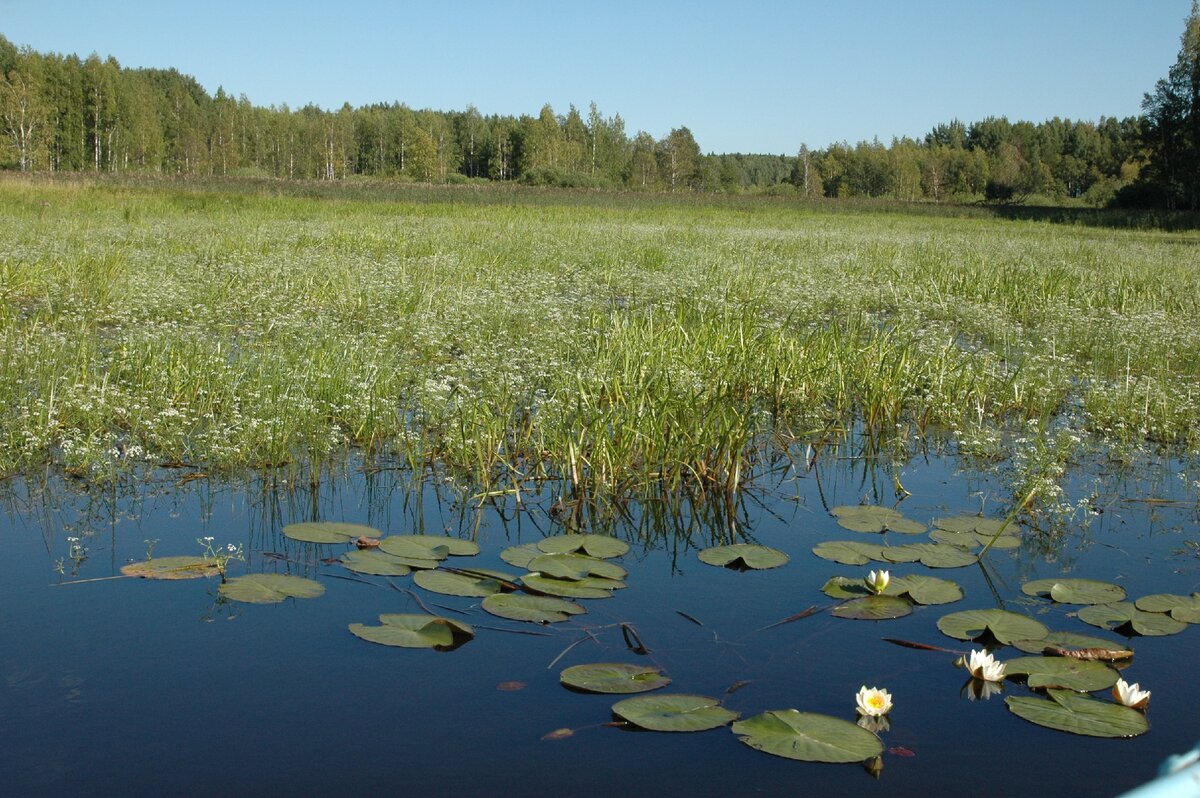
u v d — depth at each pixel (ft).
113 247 43.14
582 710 9.14
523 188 147.54
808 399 22.13
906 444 19.88
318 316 29.58
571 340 25.46
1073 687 9.55
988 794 7.88
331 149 307.17
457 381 21.17
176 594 11.76
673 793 7.85
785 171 476.95
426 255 47.24
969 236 77.25
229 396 19.72
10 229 50.16
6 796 7.64
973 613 11.29
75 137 260.01
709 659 10.27
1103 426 21.13
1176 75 159.22
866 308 35.63
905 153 325.83
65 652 10.18
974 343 30.30
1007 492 16.81
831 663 10.22
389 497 15.89
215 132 306.96
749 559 13.12
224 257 41.93
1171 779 3.00
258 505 15.34
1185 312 34.81
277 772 8.08
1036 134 394.52
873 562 13.28
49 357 21.52
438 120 335.67
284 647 10.39
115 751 8.35
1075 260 51.85
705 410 19.02
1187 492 16.88
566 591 11.84
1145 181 168.86
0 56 263.29
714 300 31.78
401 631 10.55
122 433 18.94
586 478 16.43
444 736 8.68
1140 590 12.57
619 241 56.80
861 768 8.27
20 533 13.83
